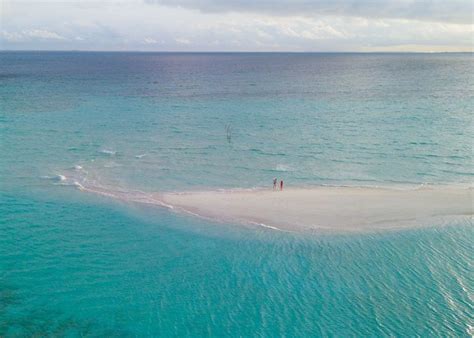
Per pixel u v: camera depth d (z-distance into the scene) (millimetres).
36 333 20703
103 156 48500
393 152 50531
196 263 26719
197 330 21094
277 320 21656
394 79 143250
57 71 175000
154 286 24406
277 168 44750
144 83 125250
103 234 30328
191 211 33875
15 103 82188
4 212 33656
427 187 39219
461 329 20812
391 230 30562
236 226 31391
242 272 25703
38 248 28297
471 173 43188
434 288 23859
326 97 95188
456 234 29828
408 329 20859
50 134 57875
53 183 39906
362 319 21594
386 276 25047
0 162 45562
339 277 25031
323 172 43562
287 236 29938
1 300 22984
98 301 23109
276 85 121750
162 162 46625
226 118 70250
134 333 20938
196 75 160000
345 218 32438
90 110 76000
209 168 44750
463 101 88812
